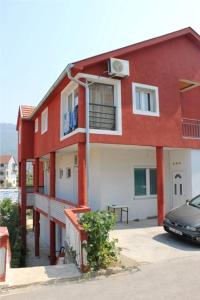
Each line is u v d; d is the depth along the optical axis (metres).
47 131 16.11
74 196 16.41
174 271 6.60
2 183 96.19
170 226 9.43
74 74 10.94
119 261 7.09
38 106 16.81
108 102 11.80
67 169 17.81
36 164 20.22
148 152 14.58
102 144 11.38
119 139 11.27
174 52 13.09
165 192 14.45
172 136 12.55
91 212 6.95
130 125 11.56
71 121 11.86
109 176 13.47
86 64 10.60
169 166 14.62
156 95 12.32
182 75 13.16
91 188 13.91
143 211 14.18
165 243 9.08
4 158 99.56
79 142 10.59
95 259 6.57
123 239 9.63
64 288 5.71
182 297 5.25
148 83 12.14
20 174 22.45
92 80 11.12
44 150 16.84
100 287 5.75
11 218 19.64
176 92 12.88
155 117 12.19
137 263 7.09
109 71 10.98
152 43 12.17
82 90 10.80
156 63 12.48
